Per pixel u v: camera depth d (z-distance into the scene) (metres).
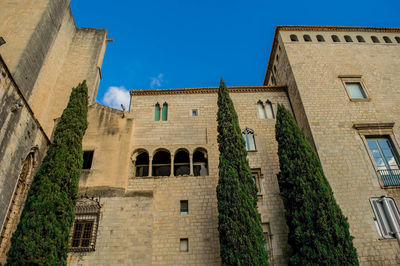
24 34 21.48
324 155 19.62
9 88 15.69
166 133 22.08
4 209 15.44
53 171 15.66
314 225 15.38
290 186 17.19
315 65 25.08
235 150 18.08
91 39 32.09
